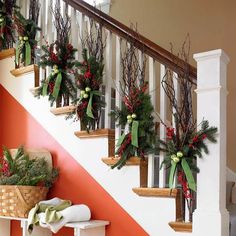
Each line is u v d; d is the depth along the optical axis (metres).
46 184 2.77
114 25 2.64
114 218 2.49
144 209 2.36
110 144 2.59
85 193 2.66
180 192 2.25
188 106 2.21
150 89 2.46
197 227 2.10
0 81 3.37
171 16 4.44
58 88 2.80
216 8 4.09
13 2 3.39
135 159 2.38
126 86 2.48
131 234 2.40
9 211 2.62
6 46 3.43
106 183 2.56
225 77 2.20
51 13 3.13
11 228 3.06
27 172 2.71
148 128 2.35
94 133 2.62
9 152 2.92
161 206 2.29
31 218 2.46
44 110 2.99
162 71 2.45
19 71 3.18
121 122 2.43
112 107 2.98
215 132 2.10
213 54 2.14
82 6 2.85
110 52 2.71
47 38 3.13
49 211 2.41
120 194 2.48
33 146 3.03
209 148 2.11
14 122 3.20
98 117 2.67
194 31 4.23
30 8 3.23
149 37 4.61
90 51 2.70
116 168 2.51
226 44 3.97
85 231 2.36
